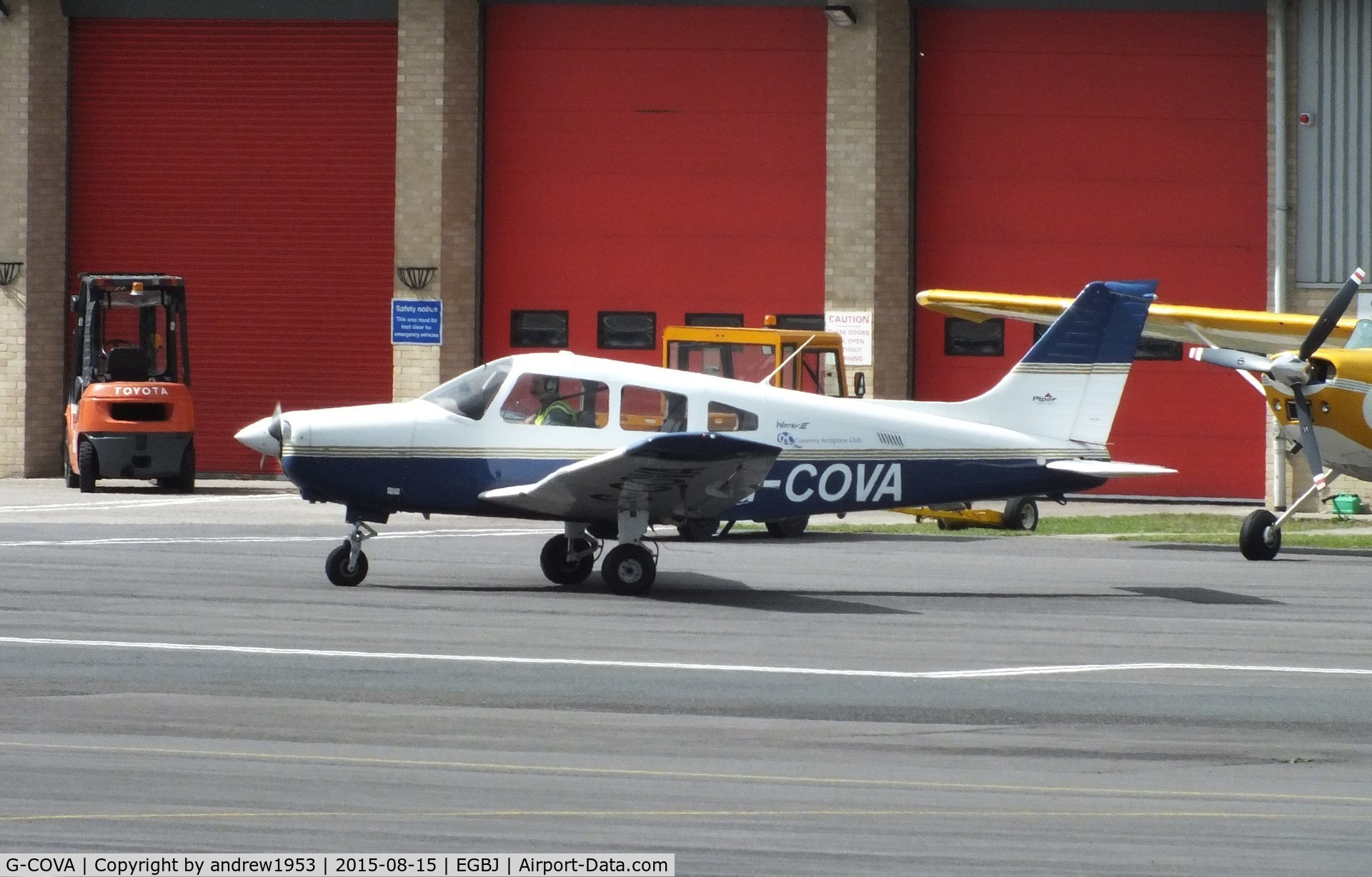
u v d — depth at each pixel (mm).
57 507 84250
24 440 104312
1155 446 98250
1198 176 97938
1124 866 26188
